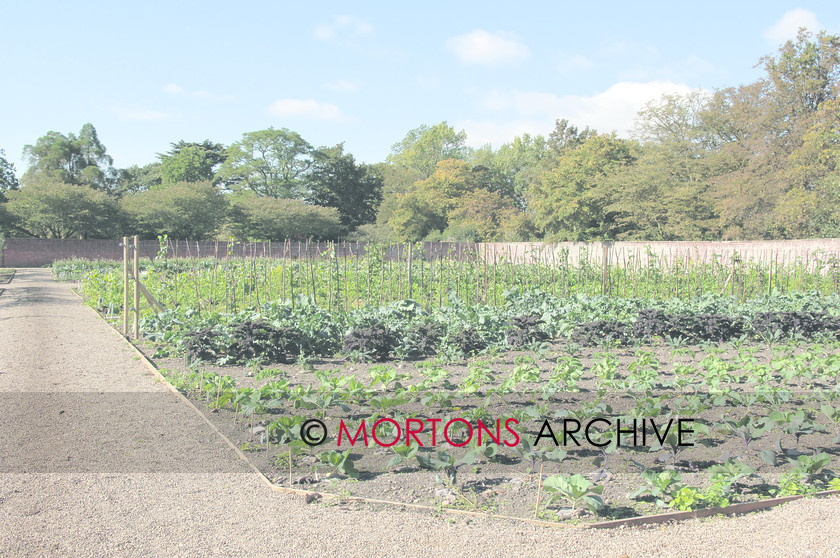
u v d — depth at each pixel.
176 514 4.25
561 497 4.61
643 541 3.91
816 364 9.36
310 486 4.85
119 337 12.48
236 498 4.56
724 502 4.42
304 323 11.16
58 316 15.73
